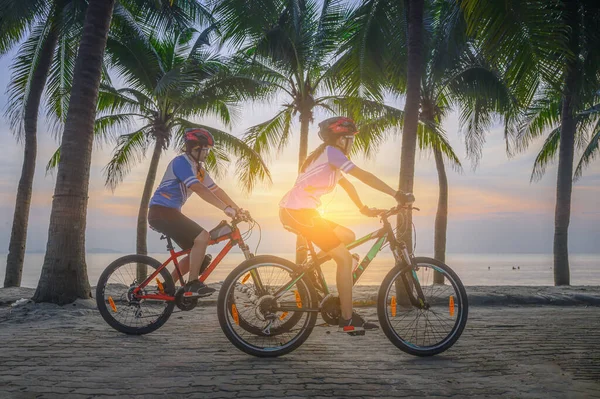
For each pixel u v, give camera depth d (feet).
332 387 9.88
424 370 11.32
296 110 49.03
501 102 43.88
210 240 14.85
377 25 32.78
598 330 16.65
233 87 46.75
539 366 11.71
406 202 12.56
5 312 19.83
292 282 13.01
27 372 10.82
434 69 38.96
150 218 15.16
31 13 34.81
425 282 13.91
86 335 15.19
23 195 34.86
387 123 47.42
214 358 12.34
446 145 47.73
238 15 31.76
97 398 9.08
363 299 25.04
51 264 21.95
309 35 44.83
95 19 24.08
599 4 28.02
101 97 49.60
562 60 22.79
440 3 40.11
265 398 9.16
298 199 12.76
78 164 22.77
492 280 376.48
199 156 15.26
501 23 22.08
